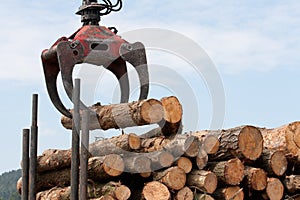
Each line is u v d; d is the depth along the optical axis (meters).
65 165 9.68
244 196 8.95
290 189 9.04
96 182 9.04
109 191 8.73
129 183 8.99
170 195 8.59
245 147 8.70
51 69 8.43
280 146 9.16
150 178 8.88
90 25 8.41
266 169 9.01
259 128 9.70
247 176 8.81
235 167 8.66
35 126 8.66
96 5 8.50
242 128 8.70
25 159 8.77
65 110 8.45
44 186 9.96
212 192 8.60
